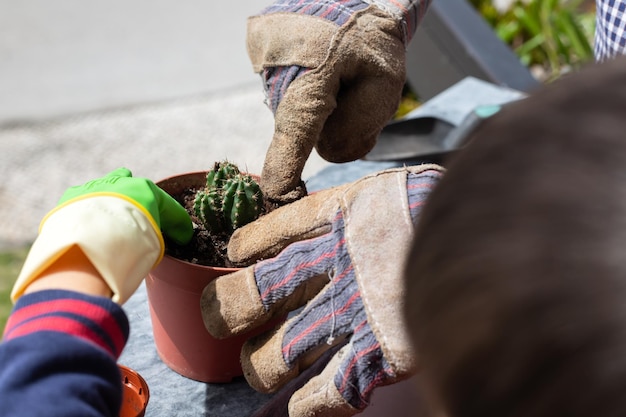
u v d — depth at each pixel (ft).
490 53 5.16
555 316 1.12
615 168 1.15
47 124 7.73
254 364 2.30
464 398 1.26
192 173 2.78
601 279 1.10
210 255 2.54
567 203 1.15
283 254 2.28
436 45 5.22
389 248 2.08
